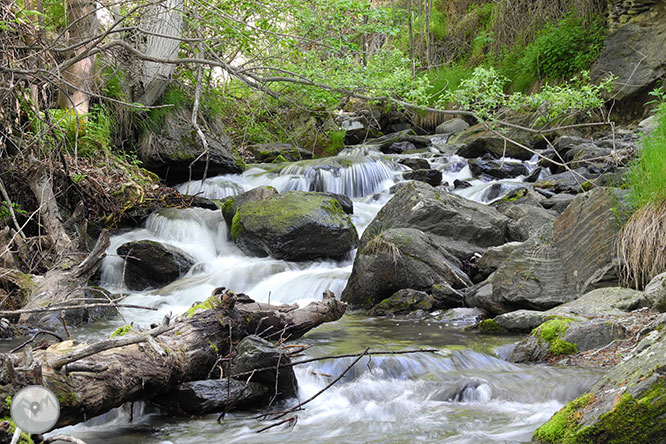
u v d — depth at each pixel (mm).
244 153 15656
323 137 16859
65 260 7703
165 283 9250
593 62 17672
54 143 8938
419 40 24141
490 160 14586
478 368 5395
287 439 4059
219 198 12562
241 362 4602
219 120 14141
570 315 6086
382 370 5211
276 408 4664
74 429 4246
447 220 8836
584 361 5336
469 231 8789
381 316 7645
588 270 6918
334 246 9492
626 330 5543
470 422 4297
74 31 10062
